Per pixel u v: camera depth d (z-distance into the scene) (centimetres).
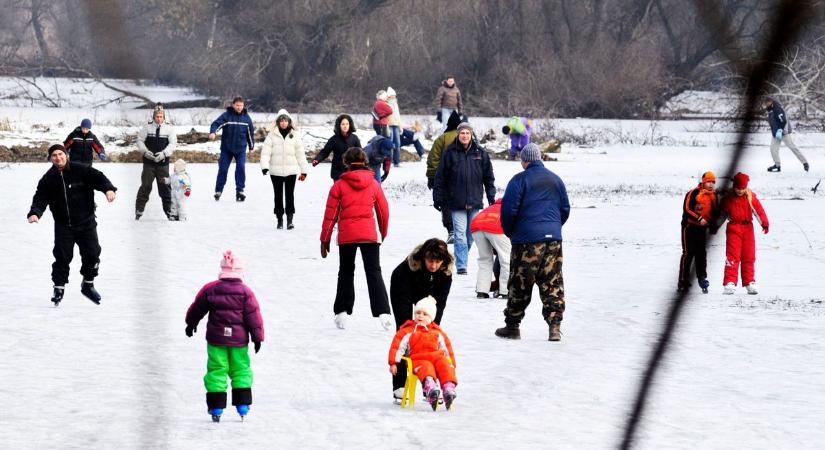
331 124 16500
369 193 3800
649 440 2259
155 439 2208
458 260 5281
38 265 5281
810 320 3953
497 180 10862
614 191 9906
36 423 2388
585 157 15262
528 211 3619
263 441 2270
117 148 12194
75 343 3406
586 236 6769
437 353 2630
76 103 18188
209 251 5778
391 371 2644
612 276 5125
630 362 3161
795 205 8606
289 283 4828
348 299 3809
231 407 2652
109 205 8256
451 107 15350
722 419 2481
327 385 2906
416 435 2342
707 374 3023
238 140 8700
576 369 3084
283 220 7356
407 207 8431
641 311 4097
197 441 2256
